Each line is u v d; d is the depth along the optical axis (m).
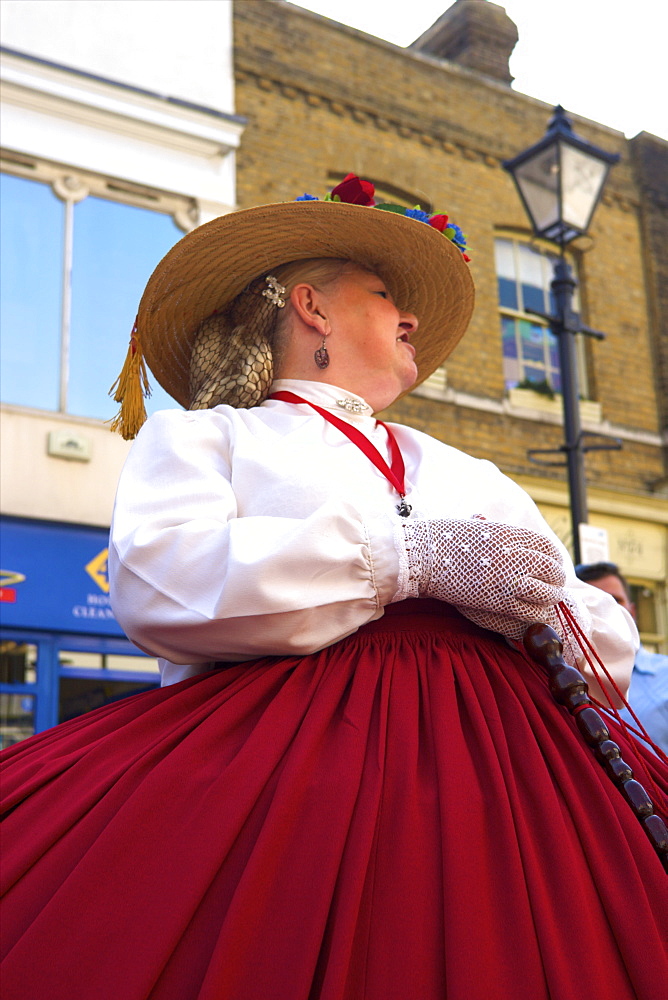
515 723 1.41
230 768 1.24
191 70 9.23
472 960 1.10
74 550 8.30
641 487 10.55
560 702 1.47
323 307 1.96
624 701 1.56
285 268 2.01
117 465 8.51
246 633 1.41
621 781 1.38
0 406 8.17
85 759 1.31
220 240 1.92
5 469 8.11
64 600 8.17
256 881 1.13
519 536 1.52
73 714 8.12
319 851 1.17
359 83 9.92
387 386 1.95
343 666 1.46
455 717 1.38
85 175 8.72
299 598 1.39
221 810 1.20
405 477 1.84
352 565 1.44
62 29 8.77
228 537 1.43
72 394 8.48
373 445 1.79
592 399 10.60
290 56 9.69
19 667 8.03
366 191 2.09
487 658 1.54
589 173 6.83
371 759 1.29
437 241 2.02
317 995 1.08
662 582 10.39
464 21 11.70
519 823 1.25
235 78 9.43
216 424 1.72
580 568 4.70
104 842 1.17
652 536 10.38
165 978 1.10
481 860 1.20
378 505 1.62
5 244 8.45
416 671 1.47
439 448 1.92
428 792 1.27
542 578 1.53
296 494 1.58
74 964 1.09
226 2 9.52
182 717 1.41
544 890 1.19
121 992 1.07
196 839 1.18
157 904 1.13
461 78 10.50
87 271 8.68
